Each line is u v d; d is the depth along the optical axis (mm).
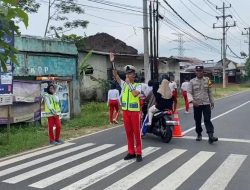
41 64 15633
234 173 7215
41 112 14914
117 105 15672
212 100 10555
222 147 9766
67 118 16766
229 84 71000
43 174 7414
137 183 6637
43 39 15727
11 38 3322
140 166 7855
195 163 8039
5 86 11188
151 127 11047
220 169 7520
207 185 6473
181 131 12695
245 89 54344
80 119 16641
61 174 7355
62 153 9562
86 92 25359
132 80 8445
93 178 7008
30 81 14375
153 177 7004
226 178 6883
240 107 23047
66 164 8227
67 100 16875
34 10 25453
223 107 23062
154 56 25344
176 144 10281
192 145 10109
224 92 44250
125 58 30188
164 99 10766
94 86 25938
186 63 51219
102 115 18438
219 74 66938
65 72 16938
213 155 8805
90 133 13078
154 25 25281
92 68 24562
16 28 3004
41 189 6422
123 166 7887
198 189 6258
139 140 8328
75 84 17594
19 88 13867
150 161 8297
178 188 6316
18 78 14398
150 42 25203
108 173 7344
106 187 6434
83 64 21594
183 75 47188
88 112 20156
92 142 11141
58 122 11070
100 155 9109
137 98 8312
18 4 2811
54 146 10688
